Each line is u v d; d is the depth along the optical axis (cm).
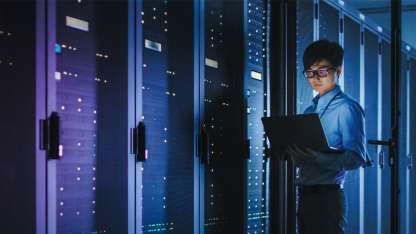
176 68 462
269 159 554
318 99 438
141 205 408
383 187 786
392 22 514
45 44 336
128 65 396
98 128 398
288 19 552
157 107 443
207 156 467
